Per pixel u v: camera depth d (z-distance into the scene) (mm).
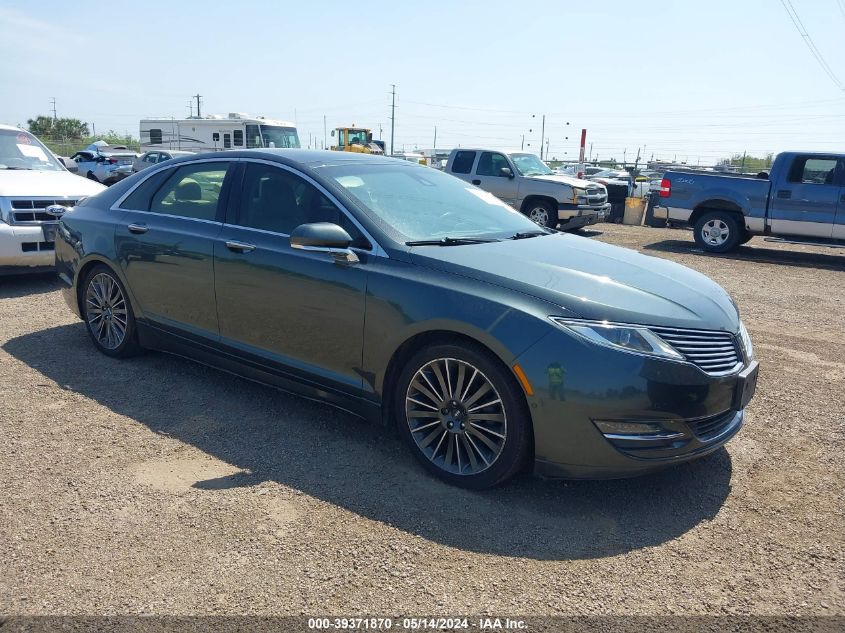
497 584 2682
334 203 3920
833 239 11664
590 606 2568
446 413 3432
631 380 3029
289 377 4039
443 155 37125
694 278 3895
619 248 4359
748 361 3498
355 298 3627
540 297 3219
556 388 3066
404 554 2859
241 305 4176
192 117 30094
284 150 4523
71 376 4840
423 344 3510
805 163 11766
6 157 8273
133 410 4285
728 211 12641
